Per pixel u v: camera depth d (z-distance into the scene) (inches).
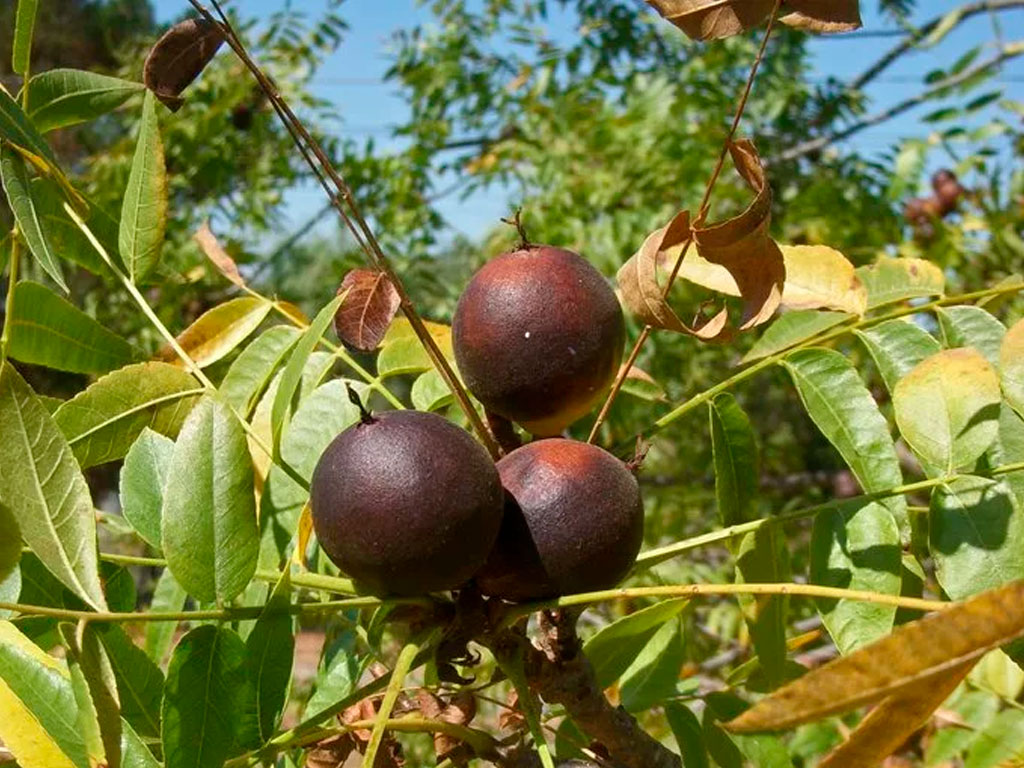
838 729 16.1
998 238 27.4
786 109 38.3
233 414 8.3
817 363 9.9
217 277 35.9
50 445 7.8
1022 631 5.1
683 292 30.0
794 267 10.7
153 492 8.8
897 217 32.7
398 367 11.5
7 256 11.0
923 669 5.1
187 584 8.0
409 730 8.8
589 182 33.4
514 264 8.7
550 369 8.5
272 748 8.1
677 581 24.7
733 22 8.6
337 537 7.8
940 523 8.4
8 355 10.0
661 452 33.4
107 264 10.8
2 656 7.5
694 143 33.2
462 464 7.7
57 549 7.6
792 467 37.8
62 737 7.3
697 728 10.8
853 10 8.3
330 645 10.4
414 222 39.7
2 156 10.0
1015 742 12.8
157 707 8.3
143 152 10.4
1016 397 8.7
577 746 10.1
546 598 8.3
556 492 8.1
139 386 10.1
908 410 8.8
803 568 25.3
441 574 7.7
